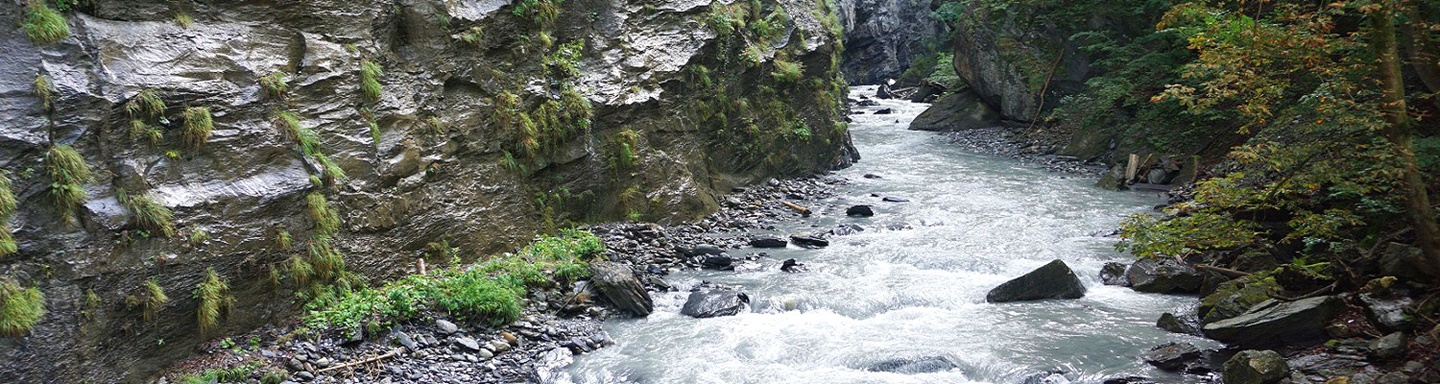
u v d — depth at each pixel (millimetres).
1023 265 16078
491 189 16312
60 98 10500
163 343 11148
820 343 12648
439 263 15008
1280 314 11578
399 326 12695
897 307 14219
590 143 18500
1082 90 32844
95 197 10688
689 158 20891
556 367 12156
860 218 20672
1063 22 33156
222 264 11758
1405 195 10461
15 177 10047
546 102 17703
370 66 14297
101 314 10539
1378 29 10078
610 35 19734
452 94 16078
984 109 36344
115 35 11375
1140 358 11797
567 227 18000
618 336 13266
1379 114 10461
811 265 16562
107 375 10578
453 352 12406
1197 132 25672
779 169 24750
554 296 14438
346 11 14289
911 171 27219
